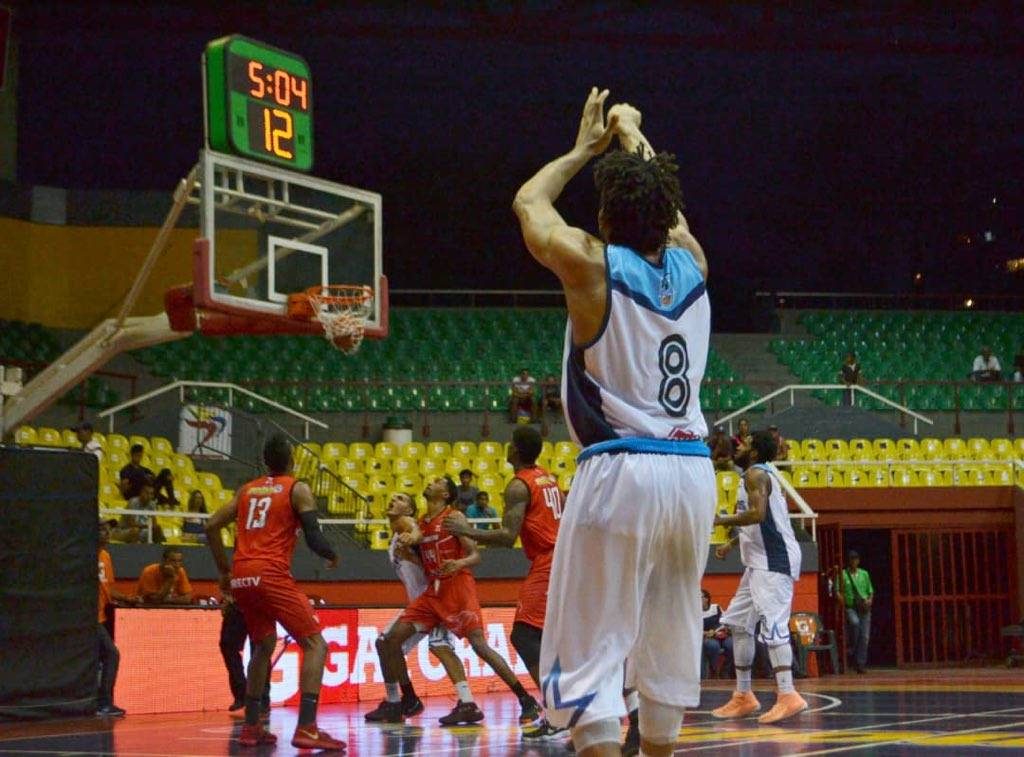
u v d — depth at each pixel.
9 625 10.24
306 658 7.66
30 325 24.05
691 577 3.48
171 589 12.66
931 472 22.56
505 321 28.31
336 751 7.51
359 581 17.95
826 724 8.81
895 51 28.77
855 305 34.94
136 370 24.77
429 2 27.12
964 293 34.44
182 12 26.67
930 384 26.61
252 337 26.14
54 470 10.71
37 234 25.02
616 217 3.44
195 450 20.89
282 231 13.31
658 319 3.36
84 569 10.85
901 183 34.97
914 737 7.67
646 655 3.49
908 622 21.09
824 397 27.08
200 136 32.66
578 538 3.31
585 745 3.24
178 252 25.36
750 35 28.41
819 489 21.06
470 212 35.47
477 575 18.39
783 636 9.22
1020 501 21.41
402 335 27.41
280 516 7.82
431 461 22.02
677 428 3.38
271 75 13.49
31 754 7.47
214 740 8.42
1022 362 27.38
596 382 3.35
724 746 7.23
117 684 11.21
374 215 13.80
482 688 14.19
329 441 24.47
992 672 18.72
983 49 29.05
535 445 8.16
